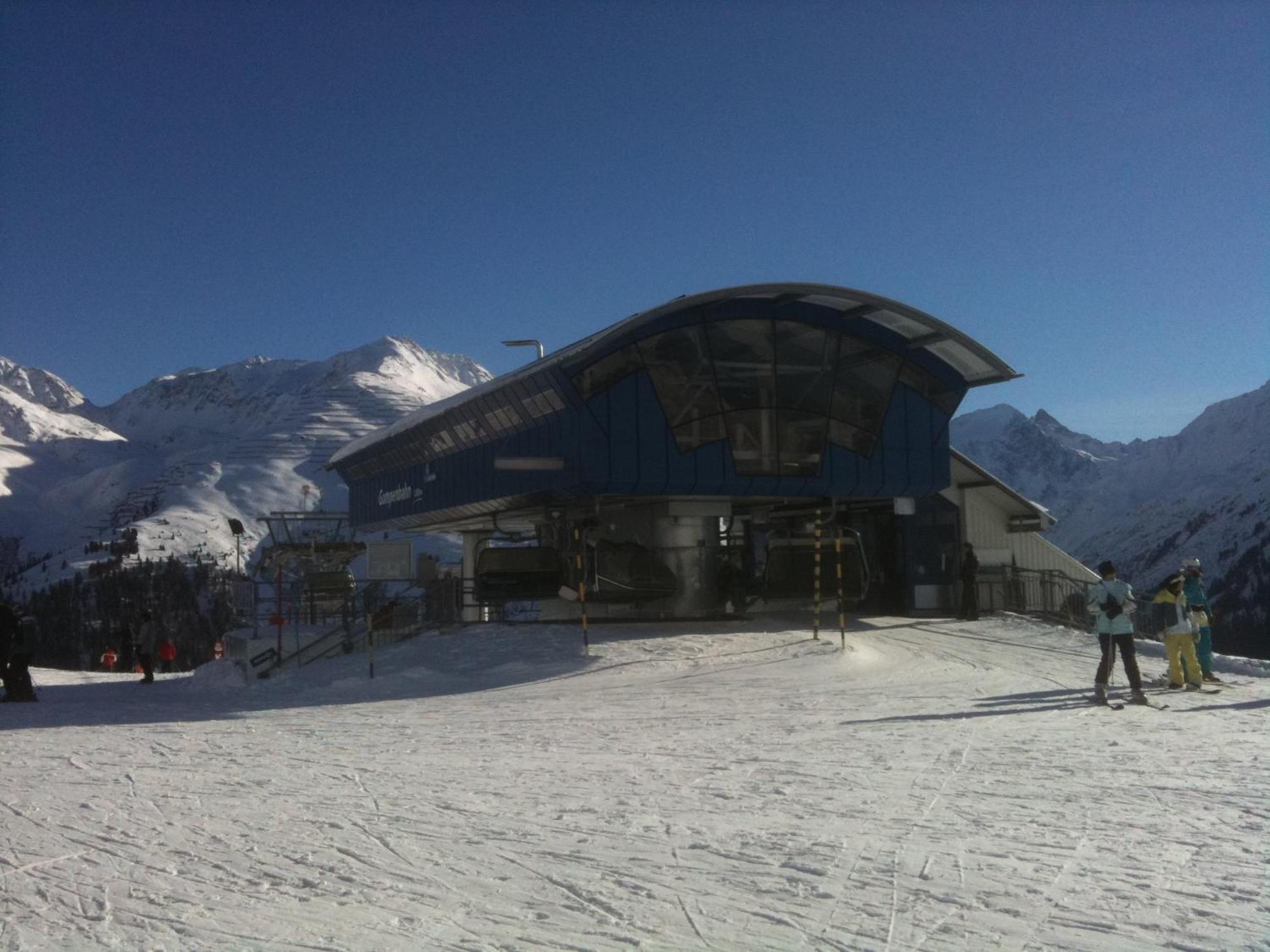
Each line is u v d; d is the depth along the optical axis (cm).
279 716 1664
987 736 1172
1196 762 984
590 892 593
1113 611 1459
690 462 2798
